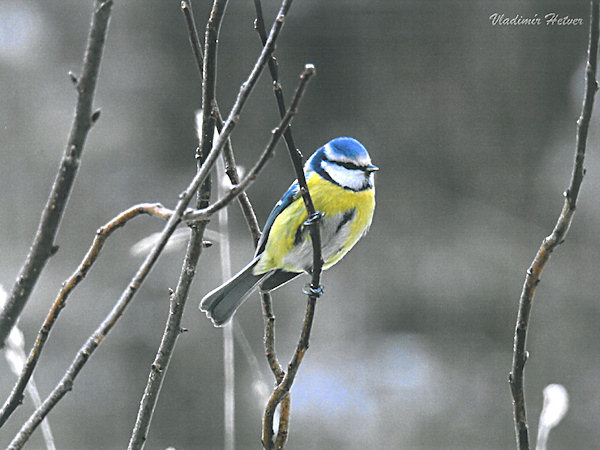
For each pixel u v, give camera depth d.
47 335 2.81
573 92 16.28
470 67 16.78
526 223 16.00
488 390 13.66
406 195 16.30
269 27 16.12
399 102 16.70
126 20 15.66
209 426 12.59
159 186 15.08
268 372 12.91
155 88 15.66
